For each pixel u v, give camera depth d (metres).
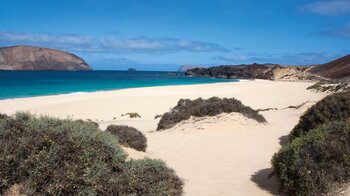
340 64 124.56
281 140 15.16
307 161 7.63
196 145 14.36
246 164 11.18
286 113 24.50
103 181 6.04
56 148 6.04
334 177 7.37
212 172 10.26
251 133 16.91
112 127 12.65
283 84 79.38
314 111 13.22
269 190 8.39
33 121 6.66
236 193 8.26
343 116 12.61
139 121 25.06
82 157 6.11
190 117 19.75
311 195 7.31
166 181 7.15
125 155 7.07
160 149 13.72
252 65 170.12
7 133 6.29
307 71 143.12
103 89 63.03
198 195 8.13
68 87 67.94
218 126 17.95
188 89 56.97
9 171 5.85
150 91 51.84
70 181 5.75
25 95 49.50
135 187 6.52
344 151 7.60
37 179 5.71
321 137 8.14
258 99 41.38
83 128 6.87
